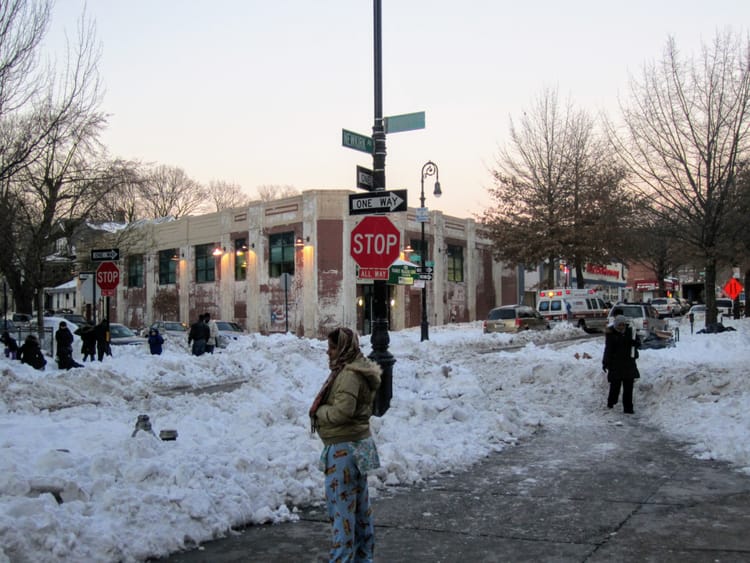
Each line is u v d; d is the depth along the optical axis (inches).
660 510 248.1
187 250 1898.4
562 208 1674.5
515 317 1274.6
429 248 1763.0
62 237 1149.7
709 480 290.2
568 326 1363.2
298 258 1574.8
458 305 1870.1
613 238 1621.6
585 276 2598.4
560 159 1707.7
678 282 3732.8
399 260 1512.1
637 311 968.9
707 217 947.3
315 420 181.0
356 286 1557.6
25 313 1250.0
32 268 1052.5
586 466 321.1
